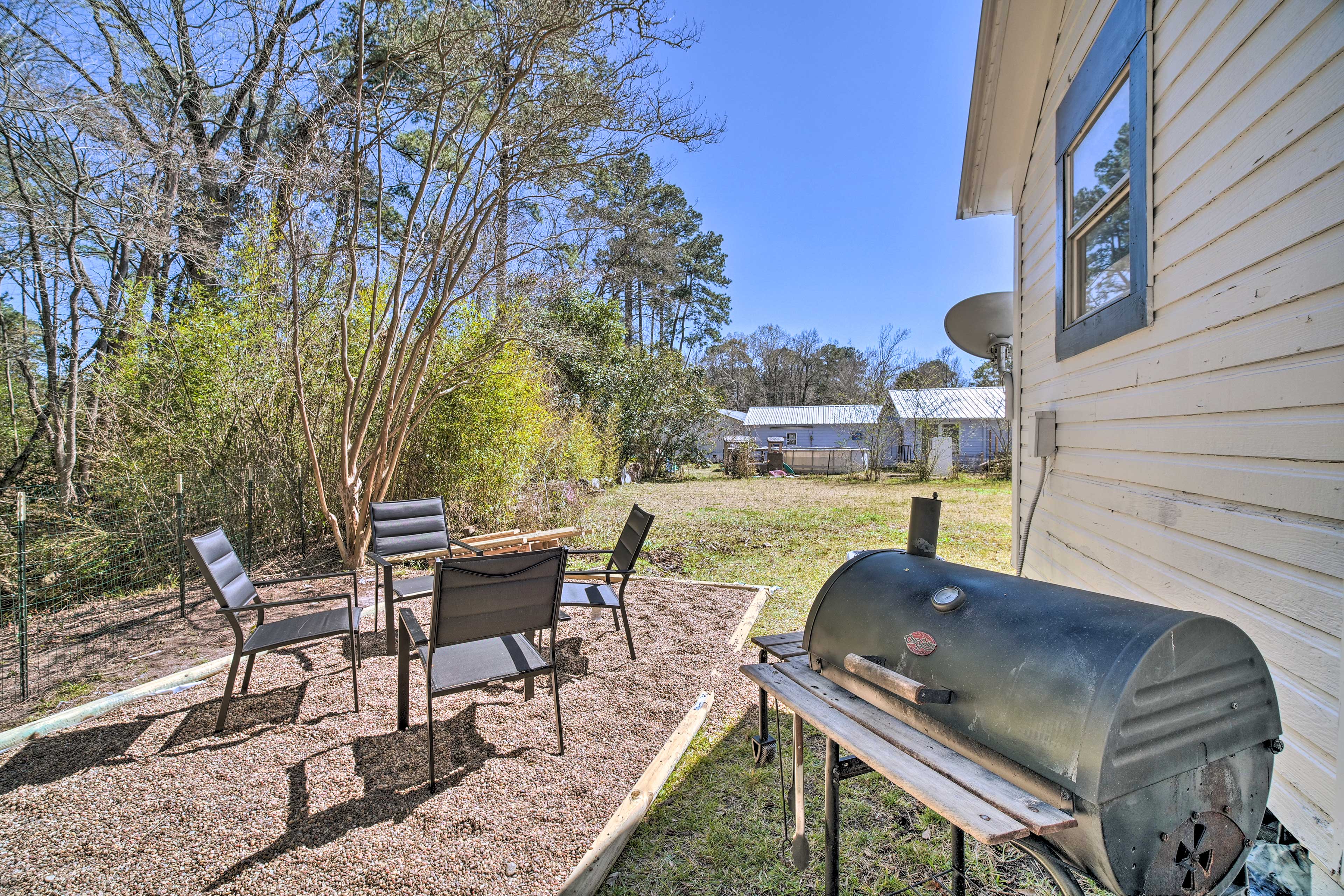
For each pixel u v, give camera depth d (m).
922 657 1.39
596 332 13.84
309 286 6.50
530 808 2.18
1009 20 3.57
